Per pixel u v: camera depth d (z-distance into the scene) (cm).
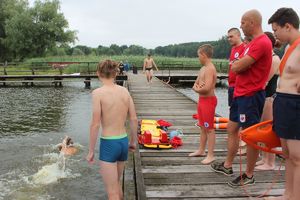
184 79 2809
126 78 2470
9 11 5266
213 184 464
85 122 1342
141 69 3544
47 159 868
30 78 2752
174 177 490
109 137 370
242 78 415
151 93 1580
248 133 361
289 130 318
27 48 5162
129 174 622
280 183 463
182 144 671
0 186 700
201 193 437
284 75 322
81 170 788
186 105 1227
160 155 594
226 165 494
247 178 453
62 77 2675
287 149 337
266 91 473
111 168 373
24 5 5406
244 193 435
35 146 990
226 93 2448
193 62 3888
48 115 1484
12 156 892
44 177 742
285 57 321
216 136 738
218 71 3381
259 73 405
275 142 359
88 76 2655
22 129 1216
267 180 472
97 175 761
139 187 430
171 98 1413
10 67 3559
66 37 5378
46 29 5191
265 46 395
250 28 400
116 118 371
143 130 709
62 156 887
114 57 4144
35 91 2392
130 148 412
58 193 671
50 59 4497
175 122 913
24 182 722
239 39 553
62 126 1267
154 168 527
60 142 1036
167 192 441
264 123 364
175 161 560
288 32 317
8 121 1353
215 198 423
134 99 1377
